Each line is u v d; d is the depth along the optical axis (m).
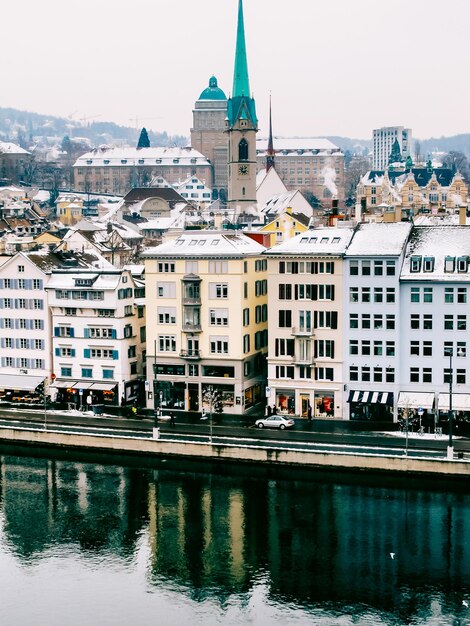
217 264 135.50
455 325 124.44
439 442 117.00
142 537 100.62
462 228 131.25
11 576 93.19
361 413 130.12
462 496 107.62
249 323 138.62
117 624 83.81
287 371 133.50
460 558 93.69
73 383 145.75
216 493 111.25
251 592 88.56
